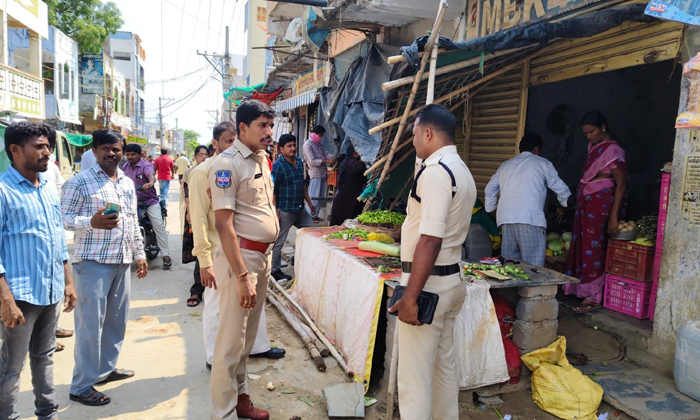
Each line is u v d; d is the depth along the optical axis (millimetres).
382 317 3828
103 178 3340
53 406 2896
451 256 2557
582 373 3604
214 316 3822
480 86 5637
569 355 3898
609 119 7324
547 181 4504
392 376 3102
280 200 6309
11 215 2551
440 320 2564
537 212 4477
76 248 3256
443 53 3912
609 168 4488
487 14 5051
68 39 25156
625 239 4395
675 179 3521
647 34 4223
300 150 14203
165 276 6730
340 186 7496
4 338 2613
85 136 18812
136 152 6879
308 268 5039
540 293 3570
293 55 11461
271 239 2973
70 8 26156
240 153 2850
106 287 3336
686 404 3180
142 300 5613
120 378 3691
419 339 2562
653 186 6949
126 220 3441
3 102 13516
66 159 10547
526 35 3826
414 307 2377
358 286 3824
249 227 2846
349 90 6926
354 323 3785
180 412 3250
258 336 4043
